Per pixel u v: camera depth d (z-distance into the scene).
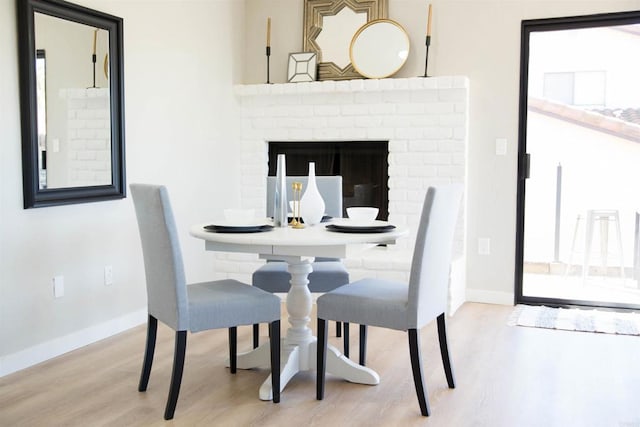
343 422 2.61
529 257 4.79
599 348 3.63
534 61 4.68
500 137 4.68
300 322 3.16
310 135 5.05
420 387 2.68
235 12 5.16
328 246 2.73
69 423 2.59
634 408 2.77
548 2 4.52
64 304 3.53
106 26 3.68
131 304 4.06
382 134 4.86
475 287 4.81
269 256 3.03
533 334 3.91
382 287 2.97
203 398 2.87
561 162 4.67
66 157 3.45
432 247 2.72
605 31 4.52
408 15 4.88
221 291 2.84
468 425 2.59
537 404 2.81
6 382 3.06
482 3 4.67
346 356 3.39
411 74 4.89
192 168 4.62
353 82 4.83
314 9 5.12
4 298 3.16
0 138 3.10
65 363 3.35
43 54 3.27
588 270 4.68
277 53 5.27
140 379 2.96
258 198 5.24
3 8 3.09
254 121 5.20
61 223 3.49
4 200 3.14
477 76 4.71
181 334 2.62
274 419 2.64
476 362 3.38
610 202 4.60
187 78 4.53
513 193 4.67
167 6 4.29
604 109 4.56
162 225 2.56
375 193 5.01
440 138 4.71
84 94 3.55
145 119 4.11
